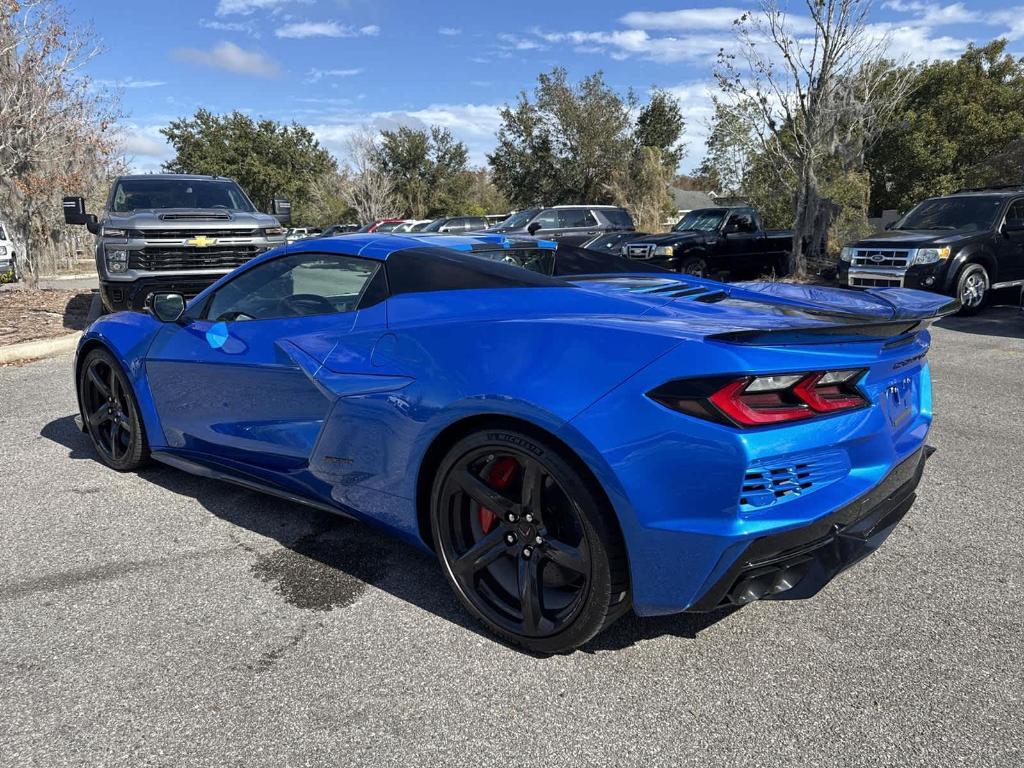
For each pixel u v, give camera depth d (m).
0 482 3.86
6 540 3.15
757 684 2.19
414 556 3.03
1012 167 25.03
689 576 2.02
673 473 1.97
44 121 11.41
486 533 2.49
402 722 2.02
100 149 14.30
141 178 9.90
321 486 2.94
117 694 2.13
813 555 2.10
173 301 3.54
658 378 1.99
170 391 3.55
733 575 2.00
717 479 1.93
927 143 28.91
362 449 2.68
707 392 1.93
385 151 51.22
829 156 14.77
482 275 2.69
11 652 2.33
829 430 2.08
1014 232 10.44
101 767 1.84
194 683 2.18
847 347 2.13
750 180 18.53
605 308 2.46
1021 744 1.92
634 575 2.07
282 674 2.23
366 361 2.66
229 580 2.82
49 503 3.57
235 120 50.34
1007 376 6.28
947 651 2.34
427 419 2.42
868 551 2.22
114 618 2.54
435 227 22.56
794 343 2.03
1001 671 2.23
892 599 2.67
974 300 10.13
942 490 3.72
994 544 3.10
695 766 1.85
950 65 29.84
